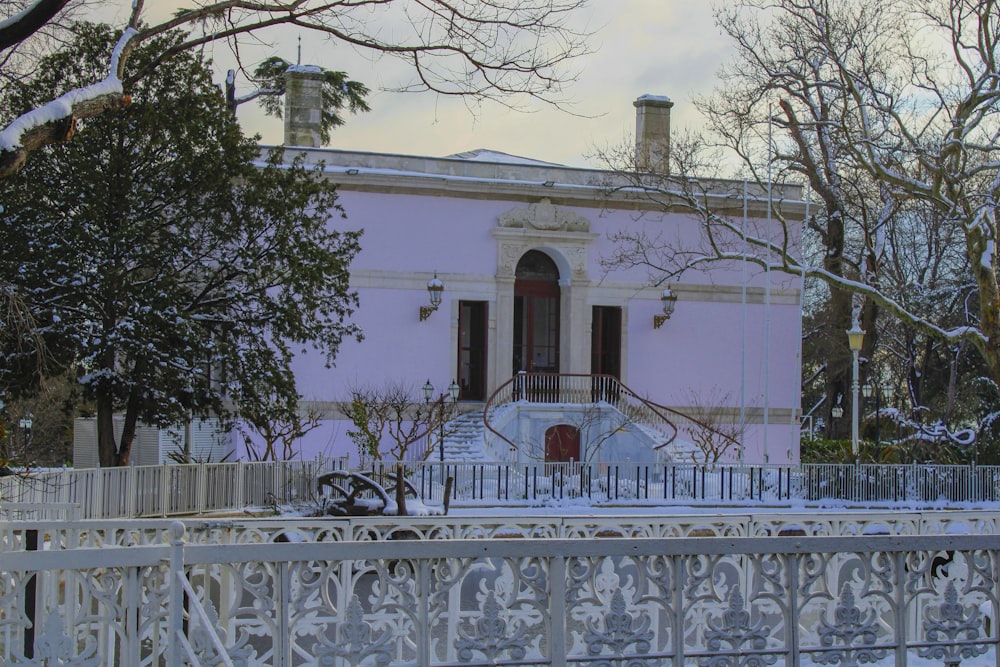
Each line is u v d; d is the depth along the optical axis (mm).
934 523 15359
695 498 33469
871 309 50688
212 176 27047
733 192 44469
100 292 25359
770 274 44188
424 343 41469
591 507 31891
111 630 9352
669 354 43875
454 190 41750
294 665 10633
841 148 38312
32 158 24766
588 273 43156
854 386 37312
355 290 40906
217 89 27969
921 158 35156
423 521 13016
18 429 37719
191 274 28250
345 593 10680
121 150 26297
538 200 42656
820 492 35344
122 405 27453
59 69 26203
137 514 23469
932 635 8359
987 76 34781
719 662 7938
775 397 44688
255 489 27656
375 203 41188
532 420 40938
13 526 10375
